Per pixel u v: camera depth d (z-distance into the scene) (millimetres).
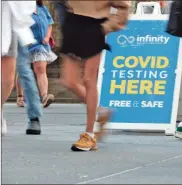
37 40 9922
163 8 8164
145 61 7691
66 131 7945
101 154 5910
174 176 4863
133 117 7590
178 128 7266
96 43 5895
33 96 7402
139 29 7742
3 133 7184
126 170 5098
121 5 5891
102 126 6512
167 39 7707
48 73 14094
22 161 5438
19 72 7324
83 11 5859
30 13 5367
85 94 6188
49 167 5160
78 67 6082
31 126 7469
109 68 7691
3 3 5324
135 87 7641
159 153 6059
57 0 5980
